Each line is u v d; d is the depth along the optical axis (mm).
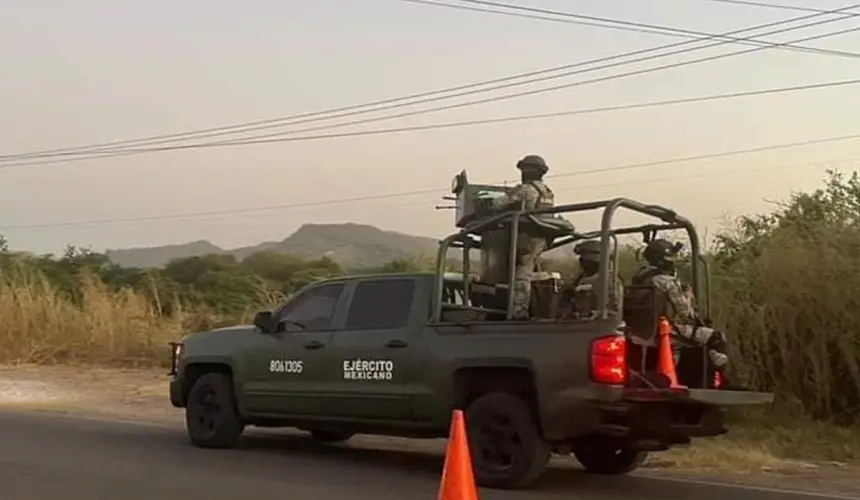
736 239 16391
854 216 15477
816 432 13930
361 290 11625
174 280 39281
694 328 10445
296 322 12125
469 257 11211
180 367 13141
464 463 7449
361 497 9516
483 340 10344
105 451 12461
